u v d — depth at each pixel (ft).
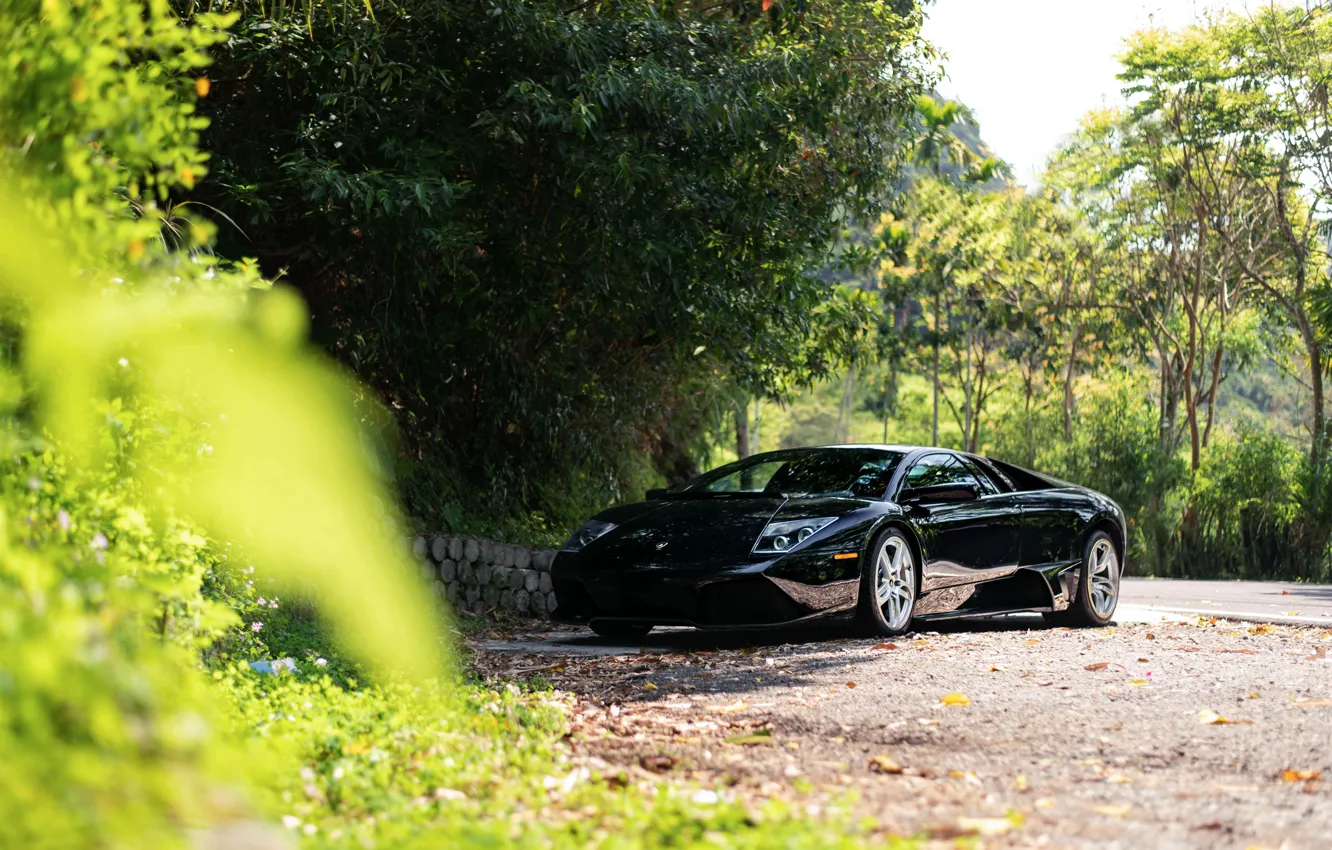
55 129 7.80
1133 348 128.98
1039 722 14.02
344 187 25.59
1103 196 117.39
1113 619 30.35
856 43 40.11
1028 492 28.63
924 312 138.62
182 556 10.69
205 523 11.35
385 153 27.53
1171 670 18.37
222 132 28.04
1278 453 75.15
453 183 30.27
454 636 25.26
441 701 14.02
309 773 9.95
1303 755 12.10
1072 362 127.65
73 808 4.97
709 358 44.09
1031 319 127.75
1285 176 102.17
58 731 5.31
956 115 118.62
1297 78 95.61
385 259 29.81
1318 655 20.33
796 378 46.93
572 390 39.19
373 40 27.40
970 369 139.13
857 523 24.20
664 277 33.68
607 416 42.96
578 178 29.43
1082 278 126.21
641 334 39.83
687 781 10.93
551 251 32.99
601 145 29.81
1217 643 22.38
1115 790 10.57
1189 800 10.18
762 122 32.58
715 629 23.35
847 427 263.70
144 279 8.91
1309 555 70.69
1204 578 73.82
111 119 8.00
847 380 254.68
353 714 13.06
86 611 6.75
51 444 8.32
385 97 29.14
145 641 8.46
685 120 29.68
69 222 7.52
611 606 23.97
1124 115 108.37
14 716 5.07
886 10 41.45
